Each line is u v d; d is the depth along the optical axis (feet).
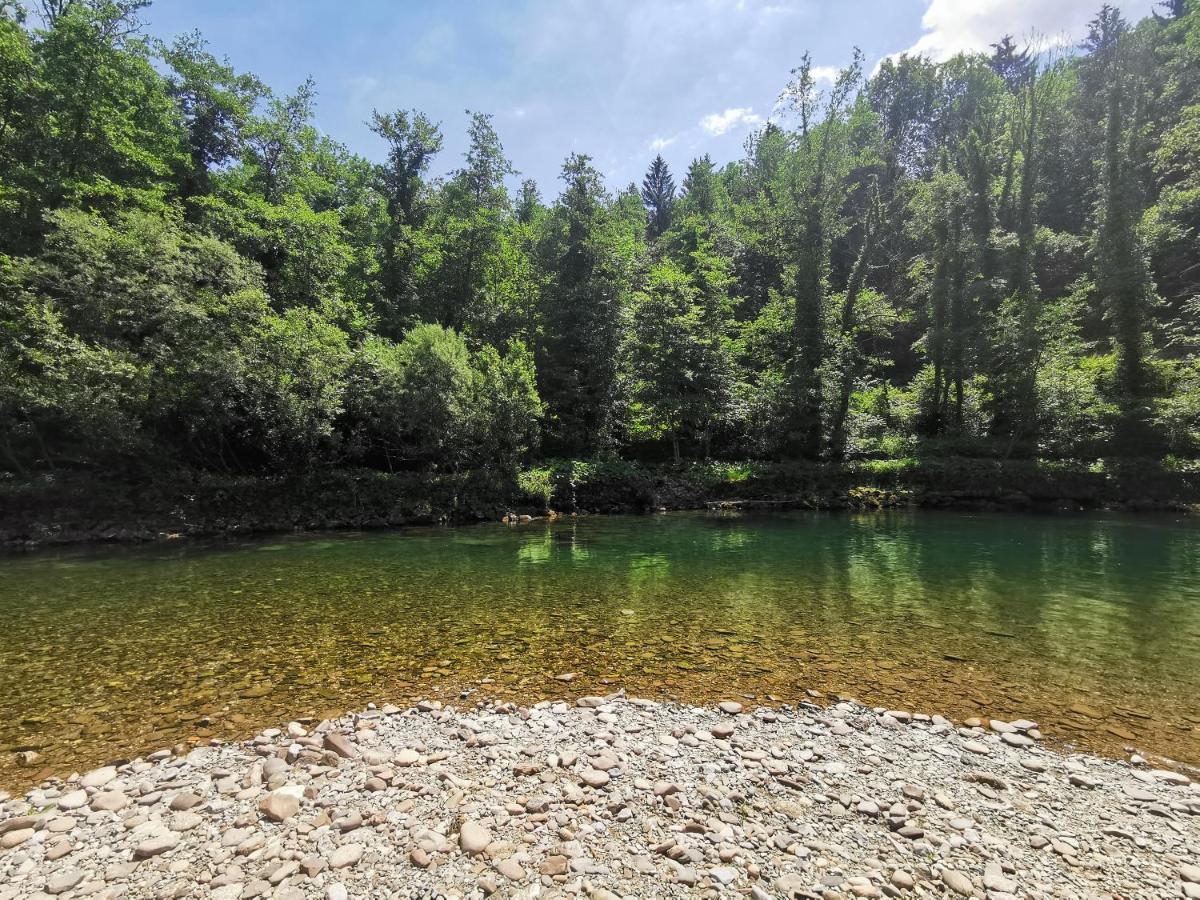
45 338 58.08
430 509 75.36
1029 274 105.60
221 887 11.59
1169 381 94.89
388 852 12.73
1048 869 12.45
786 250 131.03
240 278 72.13
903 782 15.90
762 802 14.88
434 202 126.41
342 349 75.10
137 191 79.87
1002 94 151.12
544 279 112.37
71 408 57.93
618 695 21.77
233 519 66.39
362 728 19.10
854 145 133.39
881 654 26.05
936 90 183.62
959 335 105.60
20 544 55.31
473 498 78.84
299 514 69.46
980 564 46.32
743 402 107.76
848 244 161.68
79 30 82.48
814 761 17.04
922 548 53.98
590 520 77.92
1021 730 19.08
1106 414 94.17
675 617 31.96
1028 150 119.65
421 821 13.93
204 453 72.74
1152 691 21.98
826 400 105.60
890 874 12.19
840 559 48.75
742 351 115.24
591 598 36.14
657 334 101.50
